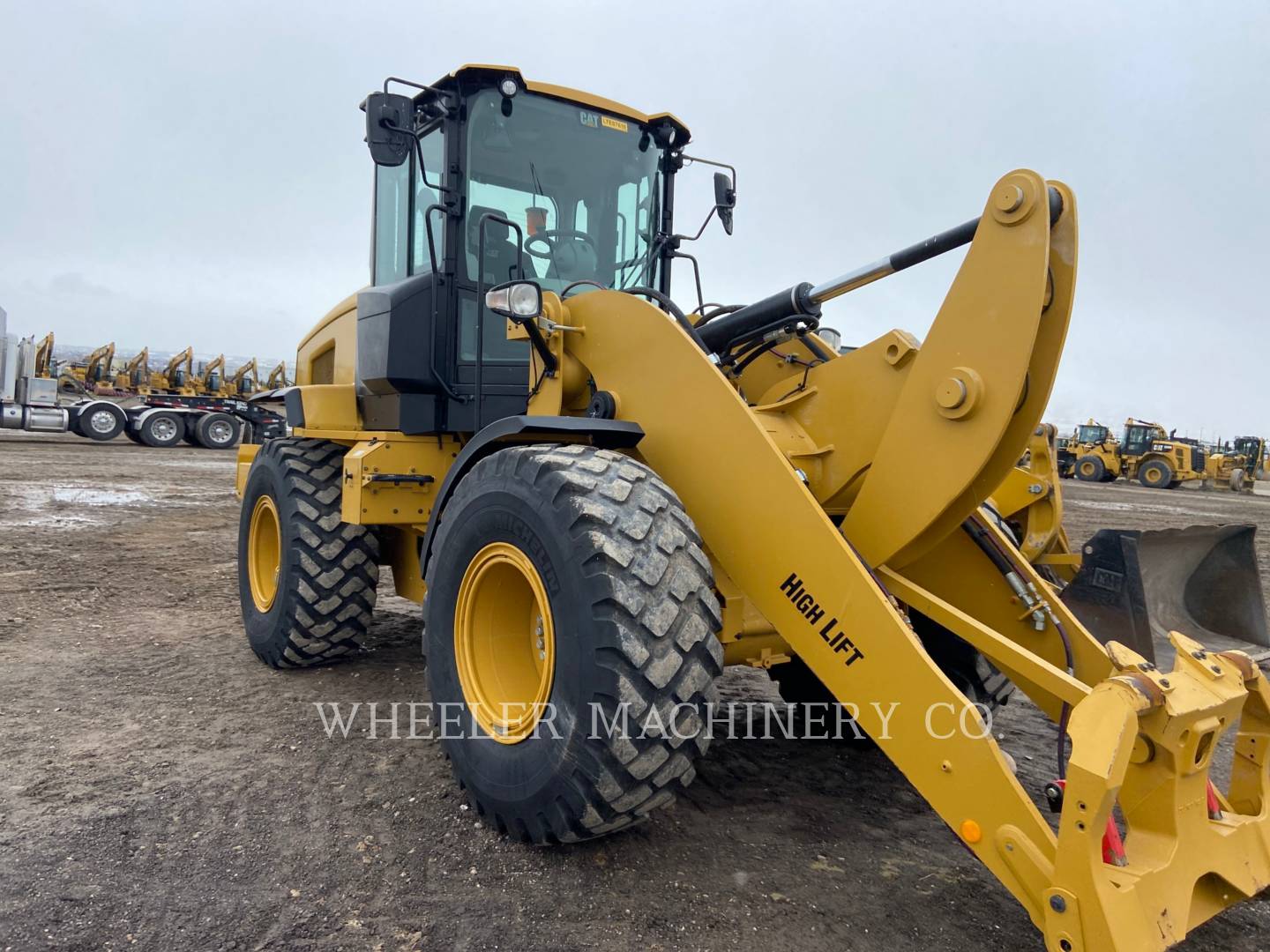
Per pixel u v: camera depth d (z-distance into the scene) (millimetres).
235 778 3189
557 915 2371
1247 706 2246
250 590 4816
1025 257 2203
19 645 4871
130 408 23656
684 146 4480
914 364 2484
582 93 4094
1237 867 2070
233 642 5141
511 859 2648
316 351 5340
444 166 3857
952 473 2391
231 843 2715
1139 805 2016
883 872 2682
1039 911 1931
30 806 2914
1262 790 2236
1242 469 29391
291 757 3406
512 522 2695
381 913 2357
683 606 2416
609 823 2473
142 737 3574
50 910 2314
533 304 2990
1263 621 3389
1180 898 1907
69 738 3533
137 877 2496
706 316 3648
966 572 3098
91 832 2746
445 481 3191
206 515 10680
